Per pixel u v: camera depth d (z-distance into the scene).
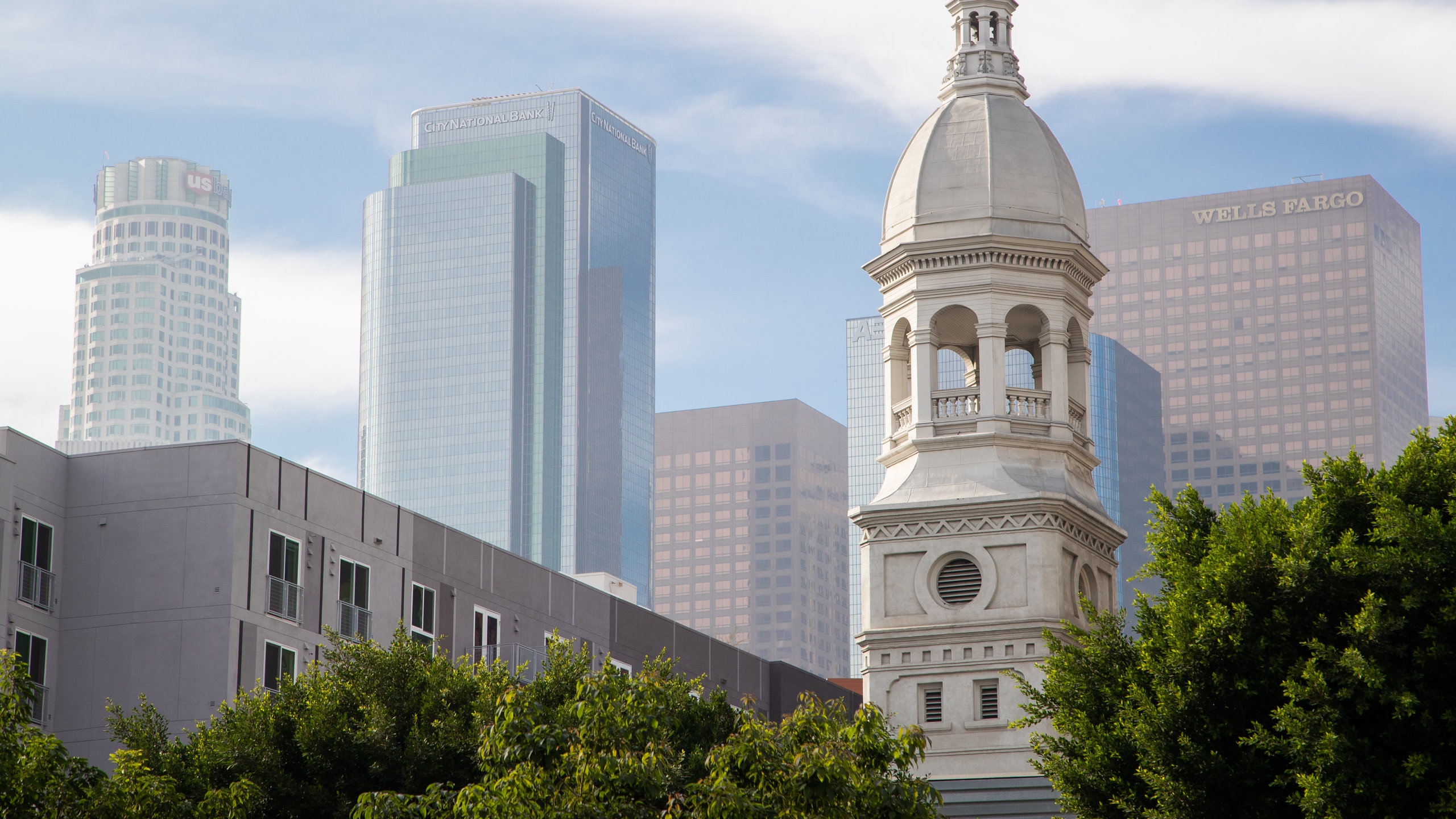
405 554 111.56
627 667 129.75
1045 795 92.94
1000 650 97.56
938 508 99.56
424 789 76.69
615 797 57.75
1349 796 59.94
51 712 99.88
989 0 107.38
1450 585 61.56
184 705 98.62
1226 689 63.53
